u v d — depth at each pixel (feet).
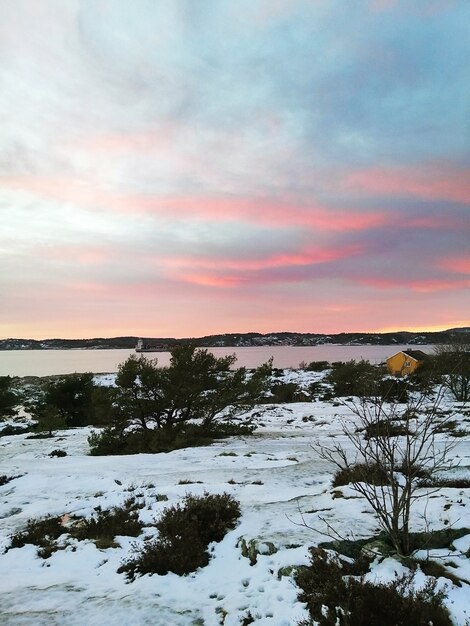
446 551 17.88
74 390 98.12
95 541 24.67
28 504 34.01
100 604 16.81
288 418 90.63
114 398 63.87
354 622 13.28
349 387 123.13
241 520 24.86
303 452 49.83
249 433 70.44
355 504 24.14
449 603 14.15
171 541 21.61
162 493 33.19
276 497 29.78
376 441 19.43
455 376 98.68
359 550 18.49
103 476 41.24
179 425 65.36
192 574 19.21
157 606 16.31
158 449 59.41
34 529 26.94
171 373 65.46
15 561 22.61
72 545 24.35
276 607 15.25
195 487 34.19
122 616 15.71
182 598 16.92
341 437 62.39
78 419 96.58
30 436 80.28
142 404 63.46
